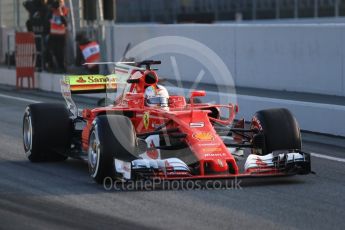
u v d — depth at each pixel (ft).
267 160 99.66
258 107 169.58
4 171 111.75
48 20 244.83
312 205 89.66
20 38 239.09
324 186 100.53
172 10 500.33
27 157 122.11
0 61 287.48
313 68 192.95
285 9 409.08
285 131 104.32
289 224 81.00
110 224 80.84
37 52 249.96
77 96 221.46
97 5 225.56
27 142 119.75
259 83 209.67
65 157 120.78
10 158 123.13
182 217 83.76
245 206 88.89
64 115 118.01
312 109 155.12
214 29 223.30
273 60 204.54
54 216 84.43
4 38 288.51
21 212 86.43
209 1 467.52
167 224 80.79
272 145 104.01
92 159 101.45
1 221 82.28
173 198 92.53
